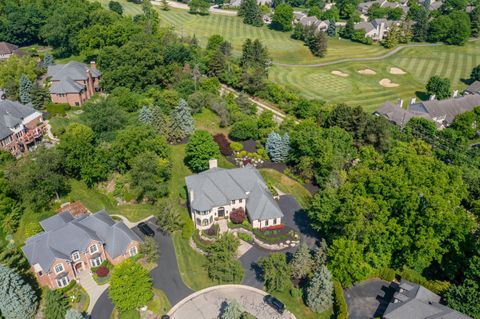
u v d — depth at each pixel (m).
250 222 92.94
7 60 155.88
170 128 119.75
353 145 119.12
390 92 175.50
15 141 113.00
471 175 100.75
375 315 72.12
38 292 76.81
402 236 74.25
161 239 89.81
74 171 103.44
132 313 72.44
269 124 127.69
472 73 185.12
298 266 76.19
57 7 190.12
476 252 72.81
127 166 106.75
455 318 65.56
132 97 131.38
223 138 121.81
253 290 78.00
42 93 133.62
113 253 81.44
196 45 180.88
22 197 95.38
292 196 103.94
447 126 144.00
